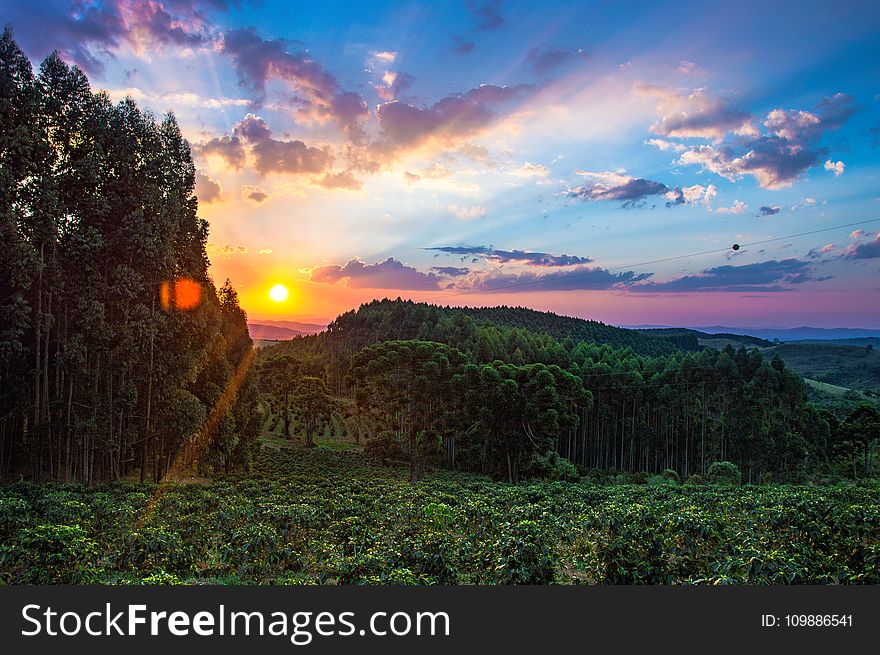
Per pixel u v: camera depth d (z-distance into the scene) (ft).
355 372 252.21
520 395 231.91
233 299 202.08
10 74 114.21
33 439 113.39
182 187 146.30
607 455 326.24
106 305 126.72
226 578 50.75
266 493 107.76
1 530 59.21
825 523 62.80
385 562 45.29
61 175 122.11
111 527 64.69
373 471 231.91
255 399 202.69
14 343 106.52
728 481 227.40
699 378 328.29
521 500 102.83
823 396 477.77
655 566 46.80
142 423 134.82
